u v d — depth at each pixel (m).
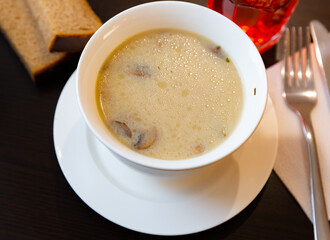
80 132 0.17
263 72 0.15
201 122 0.16
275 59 0.22
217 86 0.17
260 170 0.17
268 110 0.18
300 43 0.22
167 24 0.18
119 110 0.16
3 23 0.22
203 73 0.17
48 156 0.19
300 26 0.23
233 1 0.20
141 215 0.16
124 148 0.14
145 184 0.16
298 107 0.20
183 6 0.17
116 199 0.16
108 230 0.17
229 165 0.17
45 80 0.21
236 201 0.16
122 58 0.17
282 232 0.17
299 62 0.21
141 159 0.13
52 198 0.18
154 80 0.17
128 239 0.17
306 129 0.19
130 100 0.16
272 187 0.18
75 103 0.18
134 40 0.18
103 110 0.16
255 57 0.16
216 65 0.17
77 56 0.22
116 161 0.17
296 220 0.18
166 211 0.16
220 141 0.16
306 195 0.18
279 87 0.21
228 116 0.16
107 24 0.16
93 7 0.23
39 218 0.17
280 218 0.18
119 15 0.16
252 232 0.17
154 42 0.18
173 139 0.16
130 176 0.17
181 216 0.16
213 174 0.17
